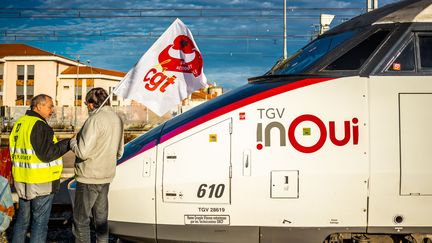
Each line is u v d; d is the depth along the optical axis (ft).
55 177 16.37
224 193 14.19
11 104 189.98
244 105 14.43
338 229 14.02
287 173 13.98
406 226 13.94
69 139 16.02
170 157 14.52
